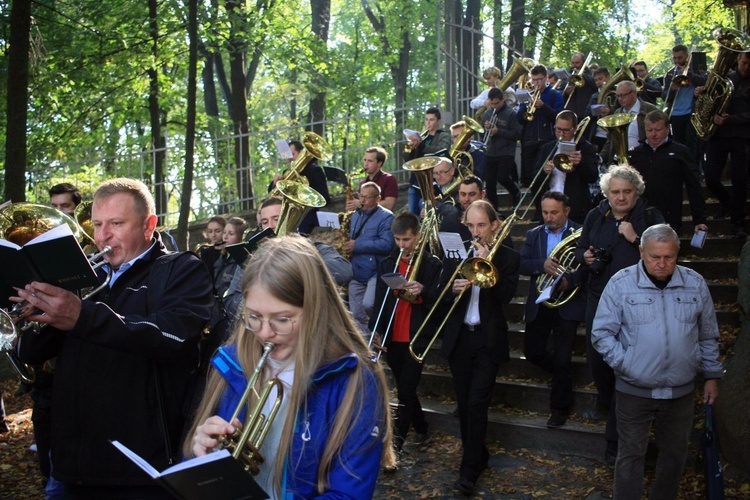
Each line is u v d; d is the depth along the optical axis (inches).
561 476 233.1
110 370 127.4
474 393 224.7
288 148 421.1
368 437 95.3
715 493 191.0
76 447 127.1
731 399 221.5
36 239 115.3
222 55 808.3
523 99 414.6
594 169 317.7
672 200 283.3
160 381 129.8
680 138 423.8
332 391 96.3
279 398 95.2
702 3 727.7
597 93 446.3
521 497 221.5
